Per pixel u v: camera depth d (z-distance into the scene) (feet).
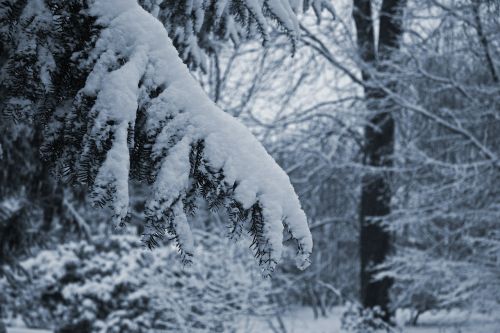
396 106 31.89
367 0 36.17
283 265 39.06
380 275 31.50
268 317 30.86
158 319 28.58
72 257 29.86
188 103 6.99
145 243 6.80
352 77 34.06
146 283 29.25
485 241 28.27
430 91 31.71
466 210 29.43
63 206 21.75
